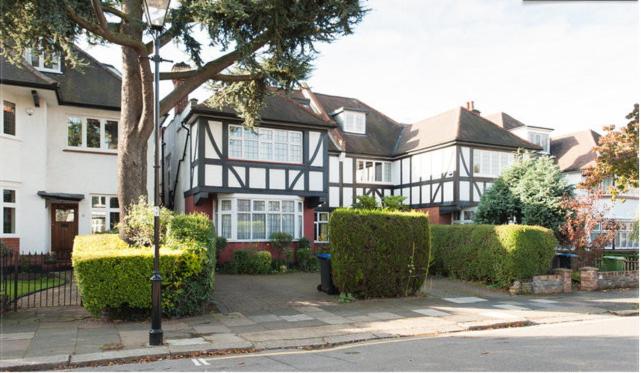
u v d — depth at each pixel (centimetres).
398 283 1277
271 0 1100
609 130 1552
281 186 1939
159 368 650
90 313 970
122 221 1155
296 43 1250
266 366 648
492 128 2630
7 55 1198
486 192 2000
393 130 3019
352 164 2639
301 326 921
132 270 918
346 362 661
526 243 1404
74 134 1759
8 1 959
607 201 2689
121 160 1198
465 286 1484
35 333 832
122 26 1206
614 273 1527
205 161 1806
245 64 1219
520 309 1133
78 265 902
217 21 1105
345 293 1227
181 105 2184
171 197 2333
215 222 1867
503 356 680
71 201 1725
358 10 1199
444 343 788
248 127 1562
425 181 2581
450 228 1667
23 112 1595
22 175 1582
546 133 2891
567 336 838
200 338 809
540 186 1806
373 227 1244
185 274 970
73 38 1138
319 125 2005
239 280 1569
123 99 1223
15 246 1552
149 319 948
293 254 1927
